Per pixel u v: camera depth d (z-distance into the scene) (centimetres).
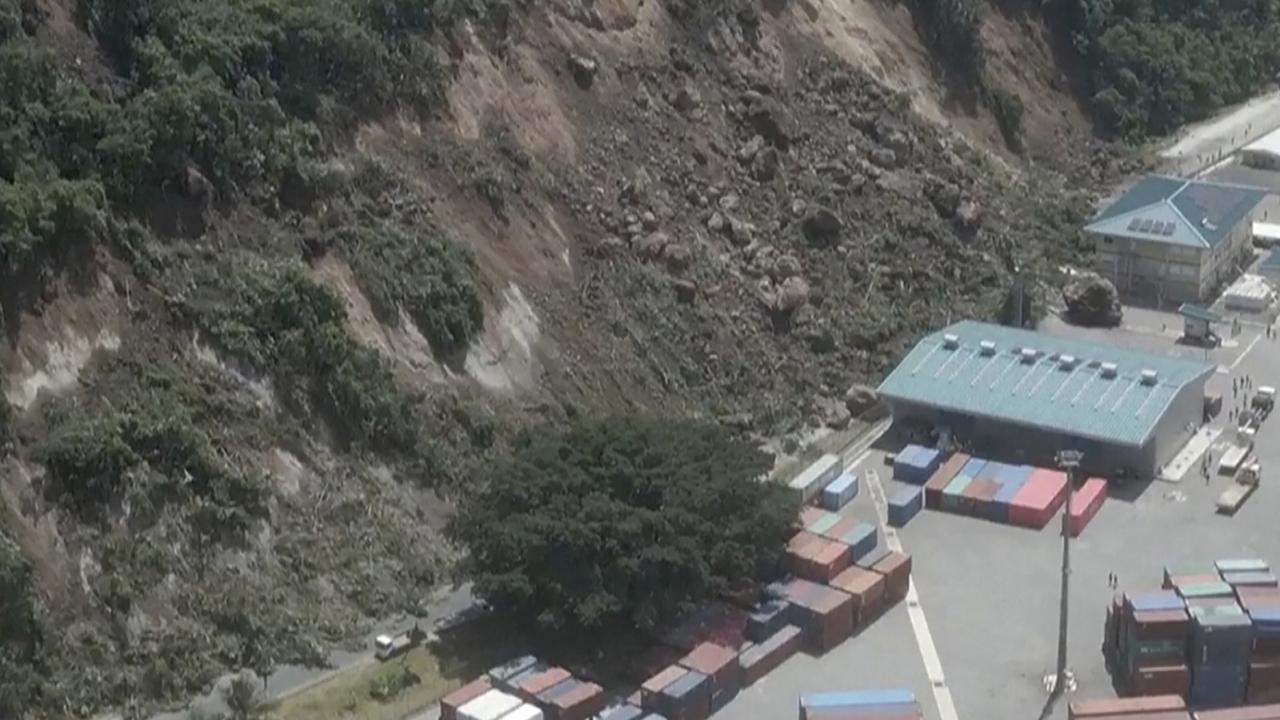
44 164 9425
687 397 11444
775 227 12900
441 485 9906
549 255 11538
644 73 13138
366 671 8744
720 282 12231
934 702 8931
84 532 8538
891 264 13200
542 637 9112
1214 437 11938
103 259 9381
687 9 13788
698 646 9038
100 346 9138
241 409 9394
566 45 12812
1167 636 8875
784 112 13675
